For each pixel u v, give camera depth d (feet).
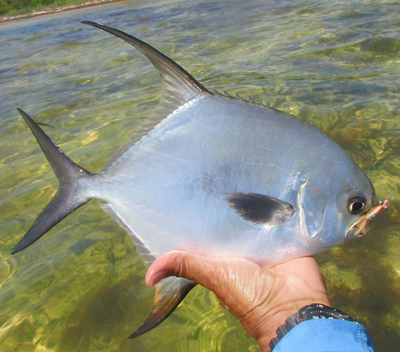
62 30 8.43
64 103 3.61
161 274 1.09
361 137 2.45
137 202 1.23
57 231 1.99
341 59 3.93
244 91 3.28
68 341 1.45
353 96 3.02
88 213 2.11
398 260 1.69
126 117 3.07
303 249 1.20
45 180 2.39
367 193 1.18
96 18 9.46
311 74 3.59
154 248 1.25
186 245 1.22
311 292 1.13
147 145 1.23
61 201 1.26
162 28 6.77
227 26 6.22
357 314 1.51
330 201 1.17
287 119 1.18
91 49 5.98
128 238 1.91
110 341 1.45
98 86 4.06
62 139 2.83
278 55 4.29
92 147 2.61
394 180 2.06
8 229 1.99
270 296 1.11
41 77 4.70
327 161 1.17
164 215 1.22
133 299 1.59
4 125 3.28
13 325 1.50
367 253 1.75
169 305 1.18
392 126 2.53
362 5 6.26
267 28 5.63
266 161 1.17
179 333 1.48
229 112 1.18
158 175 1.22
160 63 1.19
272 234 1.19
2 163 2.65
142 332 1.13
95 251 1.83
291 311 1.09
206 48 4.97
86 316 1.53
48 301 1.59
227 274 1.14
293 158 1.17
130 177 1.24
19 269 1.77
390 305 1.53
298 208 1.18
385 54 3.92
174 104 1.21
